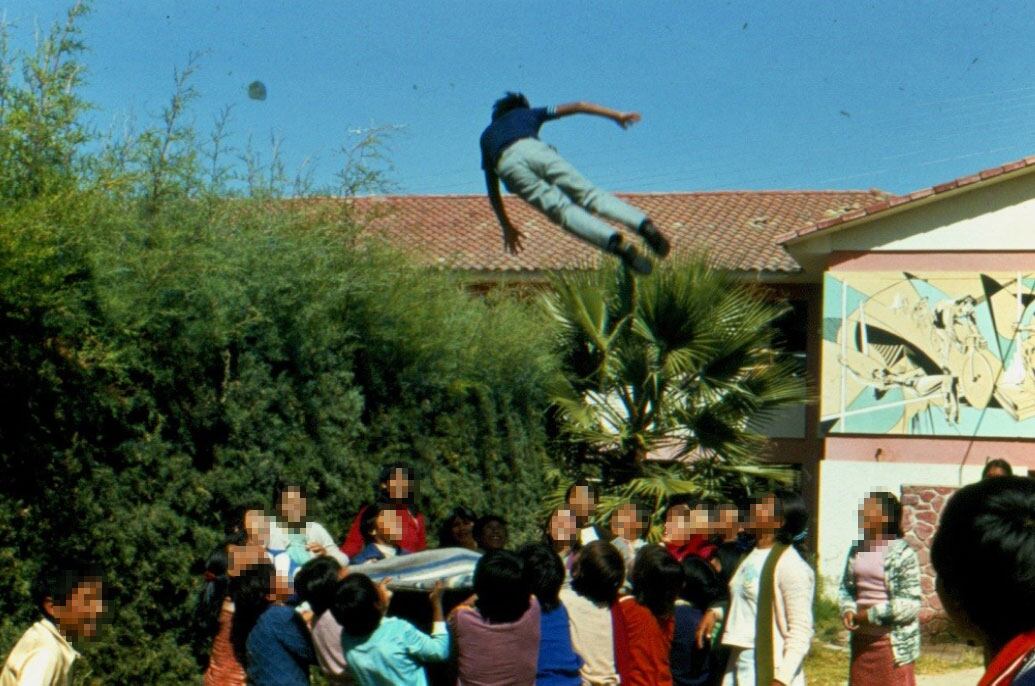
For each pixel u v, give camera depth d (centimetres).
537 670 643
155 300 875
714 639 767
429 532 1250
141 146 949
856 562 771
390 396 1224
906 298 1994
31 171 796
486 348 1459
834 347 2017
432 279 1323
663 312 1650
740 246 2375
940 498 1653
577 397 1686
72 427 812
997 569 212
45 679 468
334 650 627
